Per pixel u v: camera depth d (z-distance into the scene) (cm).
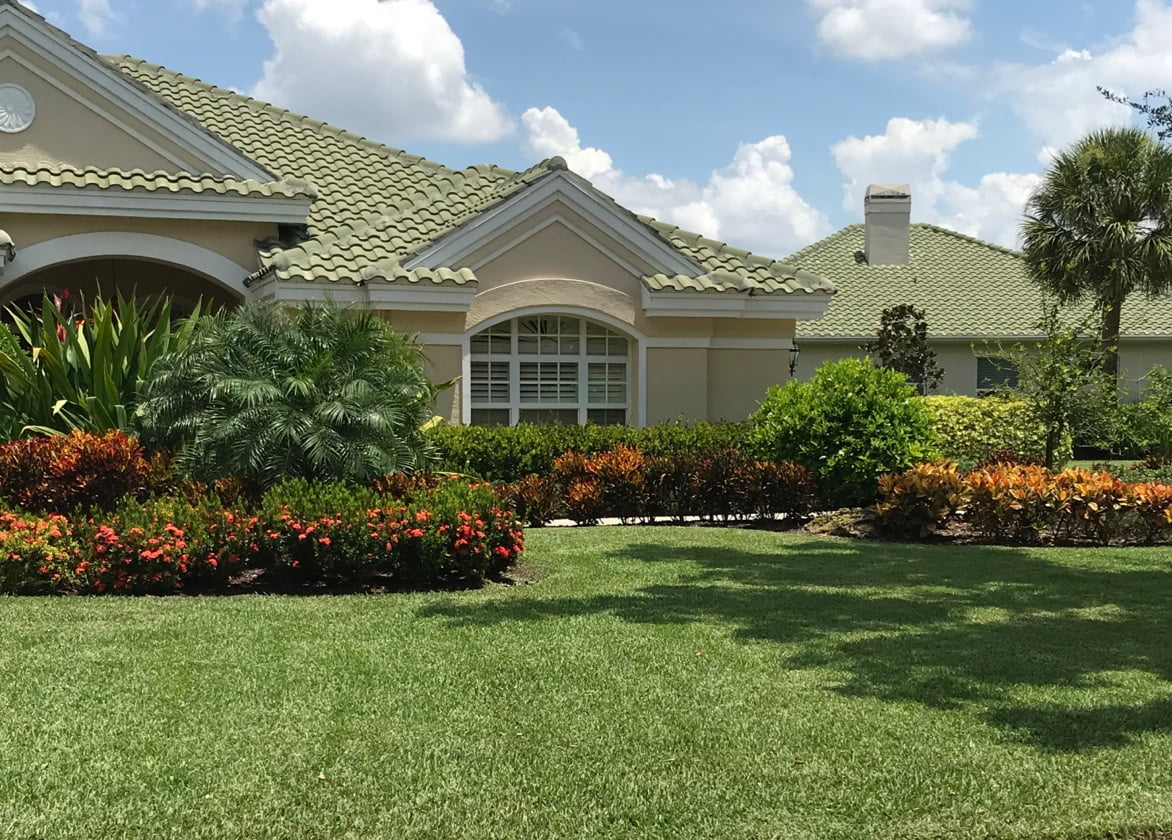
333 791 425
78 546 786
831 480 1307
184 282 1711
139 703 518
